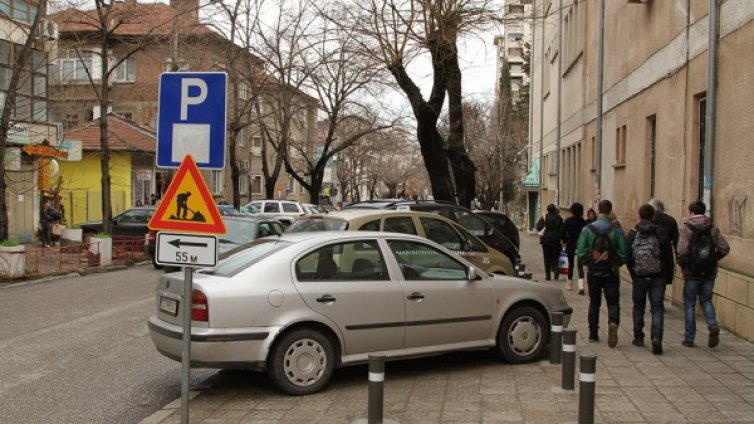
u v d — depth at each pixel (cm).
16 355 866
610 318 875
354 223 1060
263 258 679
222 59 3116
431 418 594
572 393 665
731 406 618
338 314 677
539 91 3916
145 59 4075
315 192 3666
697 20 1135
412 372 760
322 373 673
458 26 1662
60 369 798
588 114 2216
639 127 1527
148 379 757
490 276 787
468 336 751
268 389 702
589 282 900
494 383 707
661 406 619
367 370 771
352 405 637
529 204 4734
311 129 4938
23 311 1208
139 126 3722
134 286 1586
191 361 635
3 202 1741
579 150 2442
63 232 2445
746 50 927
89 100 3719
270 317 649
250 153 4894
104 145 2241
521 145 5381
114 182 3459
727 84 993
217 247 530
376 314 696
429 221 1121
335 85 3312
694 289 864
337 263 699
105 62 2220
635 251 842
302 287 668
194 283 650
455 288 745
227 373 781
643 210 857
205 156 542
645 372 740
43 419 618
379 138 4941
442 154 1986
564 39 2772
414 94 1900
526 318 792
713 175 1035
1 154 1744
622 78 1706
